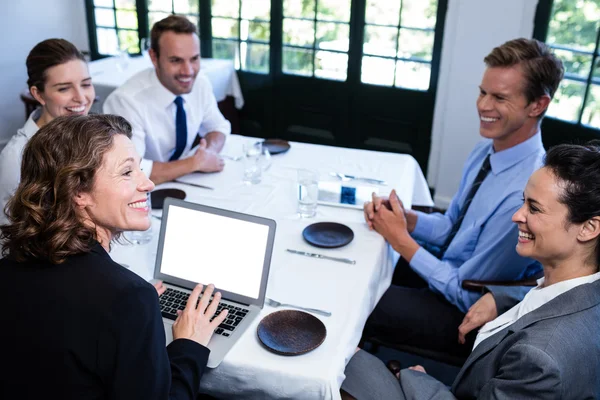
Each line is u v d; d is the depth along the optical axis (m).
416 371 1.43
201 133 2.76
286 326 1.31
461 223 1.94
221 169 2.23
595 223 1.10
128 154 1.02
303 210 1.88
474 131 3.50
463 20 3.29
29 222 0.94
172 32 2.22
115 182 0.99
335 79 3.98
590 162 1.10
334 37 3.86
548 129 3.21
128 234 1.68
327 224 1.80
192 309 1.26
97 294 0.91
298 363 1.21
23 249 0.95
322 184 2.13
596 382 1.06
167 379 0.98
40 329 0.91
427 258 1.77
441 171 3.73
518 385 1.04
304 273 1.56
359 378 1.40
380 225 1.79
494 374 1.18
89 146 0.96
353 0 3.68
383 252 1.73
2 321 0.94
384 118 3.94
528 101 1.66
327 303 1.42
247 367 1.22
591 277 1.13
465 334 1.58
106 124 1.01
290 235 1.76
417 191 2.52
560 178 1.12
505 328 1.21
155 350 0.95
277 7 3.91
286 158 2.41
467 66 3.37
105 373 0.92
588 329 1.06
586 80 2.98
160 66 2.29
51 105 1.84
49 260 0.94
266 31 4.04
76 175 0.94
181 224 1.46
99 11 4.55
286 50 4.05
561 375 1.00
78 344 0.90
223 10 4.12
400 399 1.36
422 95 3.73
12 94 4.29
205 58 4.29
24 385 0.93
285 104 4.23
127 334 0.91
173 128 2.45
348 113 4.04
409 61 3.71
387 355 2.34
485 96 1.72
